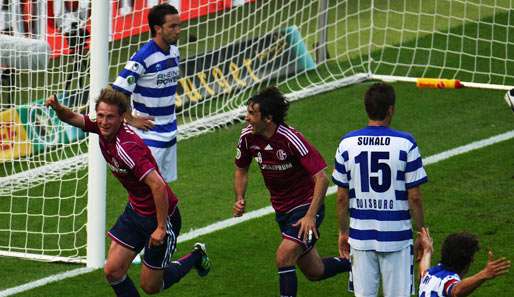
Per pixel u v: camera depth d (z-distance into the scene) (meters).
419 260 26.30
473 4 59.75
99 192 33.16
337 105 47.62
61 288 31.89
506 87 47.56
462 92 48.78
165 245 28.11
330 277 30.52
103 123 26.53
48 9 41.72
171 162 33.81
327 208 37.38
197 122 46.41
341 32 56.69
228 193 39.34
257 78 50.34
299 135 27.58
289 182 28.17
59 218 37.88
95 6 32.69
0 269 33.59
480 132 43.91
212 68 49.16
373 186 25.98
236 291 31.36
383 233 26.06
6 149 42.50
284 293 27.98
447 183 38.88
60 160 42.59
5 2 41.91
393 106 26.08
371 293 26.56
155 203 27.00
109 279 28.34
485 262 32.62
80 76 41.78
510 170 39.88
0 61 42.06
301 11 52.91
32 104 42.53
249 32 52.94
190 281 32.09
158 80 32.50
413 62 52.78
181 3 52.22
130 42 47.12
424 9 59.47
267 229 35.94
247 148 28.38
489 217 35.94
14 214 38.25
